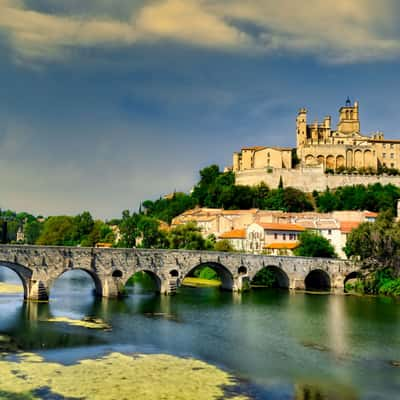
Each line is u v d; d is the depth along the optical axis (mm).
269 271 172625
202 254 145375
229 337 87875
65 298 124938
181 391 58406
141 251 134500
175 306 119875
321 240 184875
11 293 129000
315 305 128750
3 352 72188
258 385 62125
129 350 75875
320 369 69938
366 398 59281
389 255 159875
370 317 111938
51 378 61219
